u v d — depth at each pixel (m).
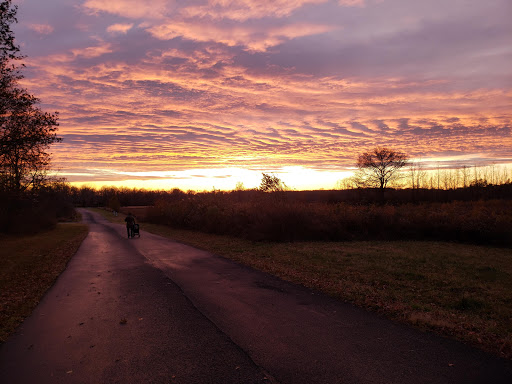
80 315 6.34
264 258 13.03
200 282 9.05
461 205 26.33
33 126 17.70
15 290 8.49
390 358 4.31
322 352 4.52
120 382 3.79
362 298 7.21
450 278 9.23
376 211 21.33
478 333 5.14
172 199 42.22
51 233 30.17
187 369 4.09
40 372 4.07
